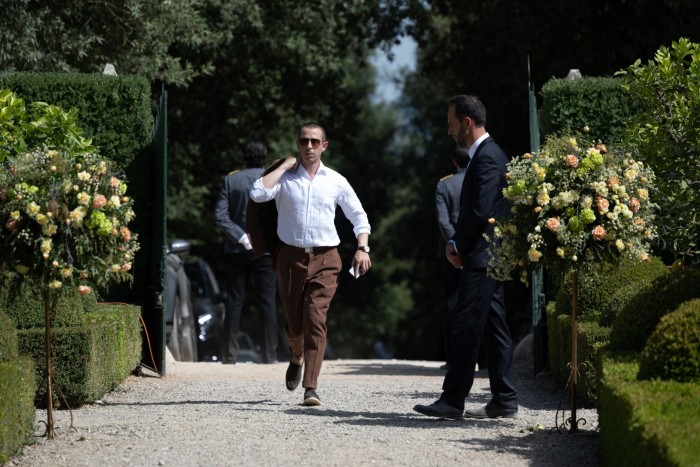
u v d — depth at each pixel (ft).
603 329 43.47
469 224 38.24
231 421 39.45
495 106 117.70
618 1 104.73
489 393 49.52
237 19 107.04
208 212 131.44
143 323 57.11
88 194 35.47
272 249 44.86
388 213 203.41
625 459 27.17
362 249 44.52
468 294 38.50
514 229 36.50
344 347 213.05
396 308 213.66
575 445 34.73
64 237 35.24
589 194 36.09
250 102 117.19
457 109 38.96
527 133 119.75
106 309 52.85
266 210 44.65
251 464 31.45
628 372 31.24
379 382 54.75
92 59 85.97
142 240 58.23
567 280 38.45
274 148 123.85
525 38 106.32
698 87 40.09
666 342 30.04
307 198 43.88
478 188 38.11
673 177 40.98
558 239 35.73
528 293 120.78
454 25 119.75
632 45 100.58
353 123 128.57
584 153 36.45
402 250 185.57
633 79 42.68
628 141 41.86
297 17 114.01
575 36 107.24
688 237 42.37
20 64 78.13
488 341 39.96
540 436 36.32
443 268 59.57
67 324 45.11
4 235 35.17
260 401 46.26
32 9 81.20
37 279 35.76
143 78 58.23
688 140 40.50
